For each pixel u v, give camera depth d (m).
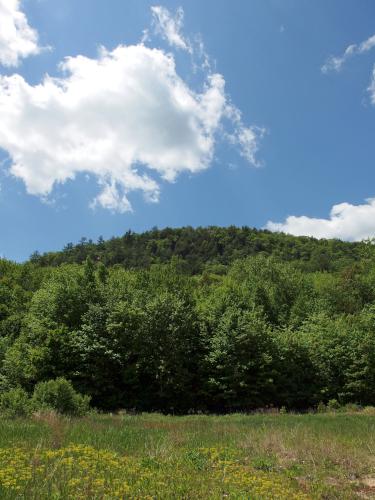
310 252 134.50
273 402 38.88
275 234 162.88
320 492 9.50
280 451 13.41
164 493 8.25
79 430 15.43
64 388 22.73
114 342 34.81
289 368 40.09
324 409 37.28
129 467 10.06
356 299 63.16
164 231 171.88
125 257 131.00
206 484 9.14
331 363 41.47
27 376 31.62
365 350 40.66
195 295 57.50
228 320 38.88
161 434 15.94
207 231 167.12
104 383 34.66
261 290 55.72
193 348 39.66
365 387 39.81
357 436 17.22
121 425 19.08
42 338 34.09
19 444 12.10
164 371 35.91
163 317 37.72
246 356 38.06
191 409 36.22
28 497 7.48
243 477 9.73
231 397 37.09
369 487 10.33
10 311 45.31
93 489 8.16
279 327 49.44
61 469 9.33
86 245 138.50
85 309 37.19
